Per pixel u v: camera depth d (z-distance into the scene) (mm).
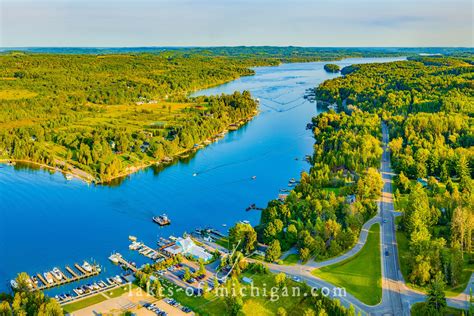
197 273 194750
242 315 165000
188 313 168875
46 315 157000
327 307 166000
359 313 154000
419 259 180625
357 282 184375
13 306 163375
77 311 171250
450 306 165625
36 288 190625
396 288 179125
